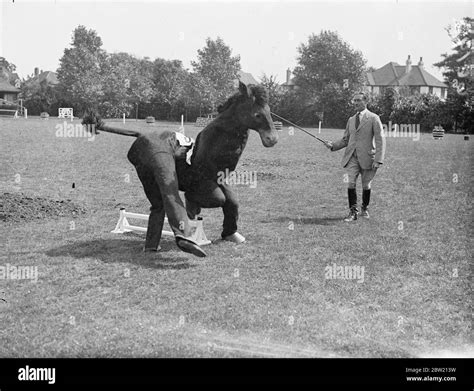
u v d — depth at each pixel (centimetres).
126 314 489
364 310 502
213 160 659
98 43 1769
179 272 604
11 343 439
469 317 489
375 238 743
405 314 495
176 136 667
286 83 1858
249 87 638
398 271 607
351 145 859
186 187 676
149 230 686
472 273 599
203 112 1858
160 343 438
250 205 984
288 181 1245
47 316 488
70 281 577
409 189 1118
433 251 679
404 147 1808
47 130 2344
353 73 1709
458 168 1377
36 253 680
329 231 784
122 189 1160
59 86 1927
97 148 1886
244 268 615
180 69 2012
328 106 1753
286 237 750
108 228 822
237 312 490
